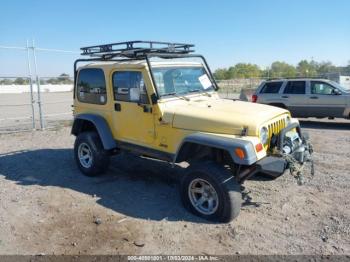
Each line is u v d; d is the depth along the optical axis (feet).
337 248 12.48
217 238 13.29
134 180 20.10
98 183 19.69
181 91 17.93
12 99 110.11
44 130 39.60
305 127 40.63
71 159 25.30
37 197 17.71
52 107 83.56
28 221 14.96
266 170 13.71
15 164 24.21
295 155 15.37
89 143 20.10
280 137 14.83
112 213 15.64
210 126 14.90
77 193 18.20
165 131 16.49
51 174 21.59
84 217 15.26
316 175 20.61
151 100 16.52
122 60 19.62
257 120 14.35
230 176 14.24
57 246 12.87
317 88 42.09
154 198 17.34
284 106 43.91
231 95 98.53
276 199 16.98
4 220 15.08
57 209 16.16
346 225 14.14
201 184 14.92
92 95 20.31
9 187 19.33
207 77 19.80
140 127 17.65
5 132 38.86
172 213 15.53
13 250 12.66
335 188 18.39
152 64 16.90
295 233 13.60
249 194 17.61
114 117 19.01
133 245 12.86
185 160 15.85
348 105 39.96
